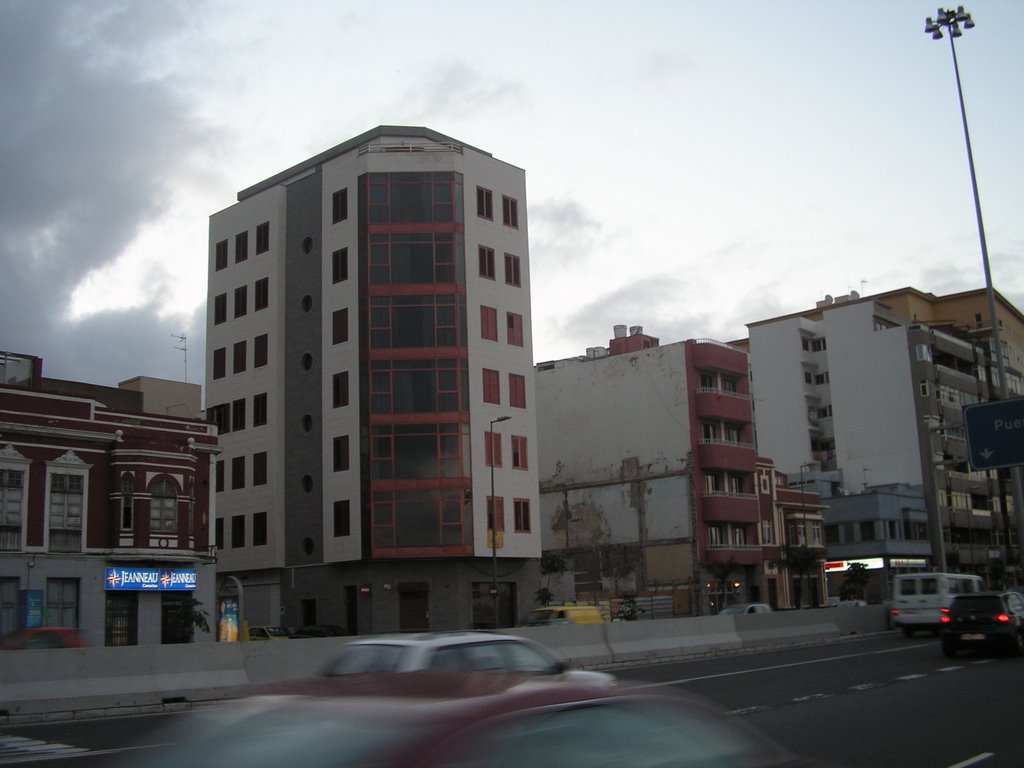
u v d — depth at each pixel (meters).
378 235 53.31
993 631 25.91
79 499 37.84
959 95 33.25
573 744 3.99
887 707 16.56
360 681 4.60
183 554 39.97
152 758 4.30
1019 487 29.00
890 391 82.62
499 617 52.44
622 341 74.12
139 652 22.84
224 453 59.06
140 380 49.72
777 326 88.69
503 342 54.81
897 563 74.81
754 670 25.31
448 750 3.60
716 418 65.00
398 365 52.03
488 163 56.16
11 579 35.50
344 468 52.38
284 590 54.59
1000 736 13.18
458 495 51.03
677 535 63.06
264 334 57.97
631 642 31.66
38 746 15.66
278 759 3.79
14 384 38.22
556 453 69.31
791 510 70.50
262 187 63.72
